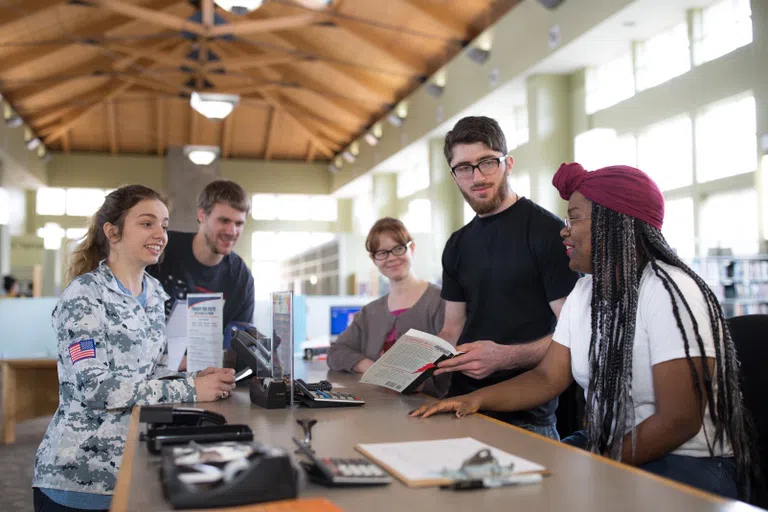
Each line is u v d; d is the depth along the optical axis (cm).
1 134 1641
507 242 234
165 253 307
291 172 2298
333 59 1575
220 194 300
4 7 1238
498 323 235
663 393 151
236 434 127
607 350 163
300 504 97
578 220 174
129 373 203
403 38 1408
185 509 94
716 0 927
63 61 1577
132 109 2033
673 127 1034
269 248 2320
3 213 1906
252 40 1555
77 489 191
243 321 322
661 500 98
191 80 1908
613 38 1041
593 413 165
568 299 188
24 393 587
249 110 2086
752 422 166
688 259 881
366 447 128
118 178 2161
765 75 852
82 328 189
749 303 861
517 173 1385
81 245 216
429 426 152
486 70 1281
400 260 294
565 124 1187
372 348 296
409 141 1672
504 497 100
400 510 95
